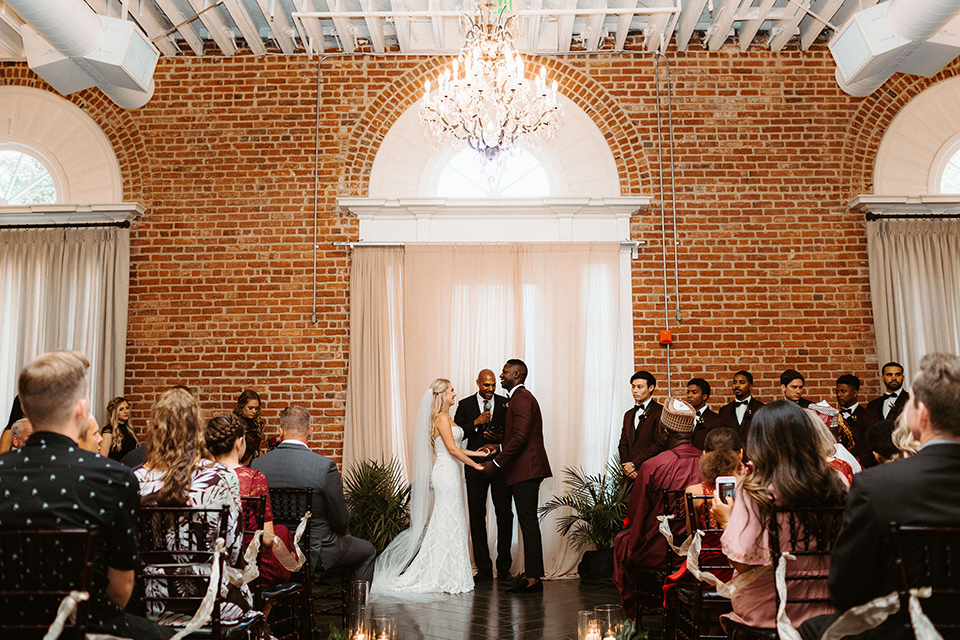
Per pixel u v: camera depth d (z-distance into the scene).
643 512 4.19
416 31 7.70
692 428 4.40
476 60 5.26
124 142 7.71
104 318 7.32
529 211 7.49
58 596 2.05
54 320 7.29
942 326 7.16
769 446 2.58
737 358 7.33
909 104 7.61
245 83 7.77
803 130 7.63
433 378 7.23
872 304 7.29
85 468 2.17
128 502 2.21
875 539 1.93
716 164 7.60
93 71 5.53
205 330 7.46
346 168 7.66
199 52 7.76
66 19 4.89
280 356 7.41
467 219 7.54
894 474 1.95
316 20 7.22
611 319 7.31
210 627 2.78
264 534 3.48
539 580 6.04
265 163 7.67
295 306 7.48
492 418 6.75
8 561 2.08
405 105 7.75
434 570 5.97
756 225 7.51
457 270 7.40
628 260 7.46
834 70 7.68
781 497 2.52
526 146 7.81
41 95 7.76
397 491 6.84
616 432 7.12
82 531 1.99
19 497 2.12
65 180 7.66
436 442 6.26
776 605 2.63
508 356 7.26
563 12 6.47
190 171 7.66
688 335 7.36
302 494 4.11
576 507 6.75
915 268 7.28
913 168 7.55
